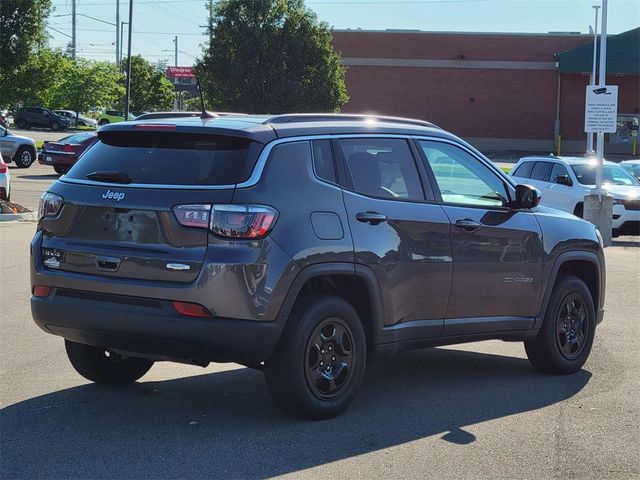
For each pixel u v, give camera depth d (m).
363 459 4.97
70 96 63.59
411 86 58.44
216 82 44.19
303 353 5.38
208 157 5.37
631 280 12.86
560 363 7.17
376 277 5.73
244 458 4.93
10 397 6.11
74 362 6.26
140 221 5.27
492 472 4.83
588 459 5.09
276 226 5.21
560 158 19.70
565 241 7.12
